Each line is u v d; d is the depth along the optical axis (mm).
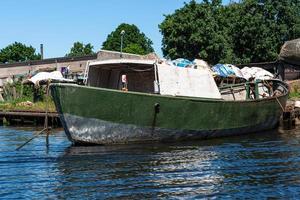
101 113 16328
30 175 12477
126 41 72312
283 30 39781
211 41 38750
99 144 16859
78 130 16344
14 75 48031
